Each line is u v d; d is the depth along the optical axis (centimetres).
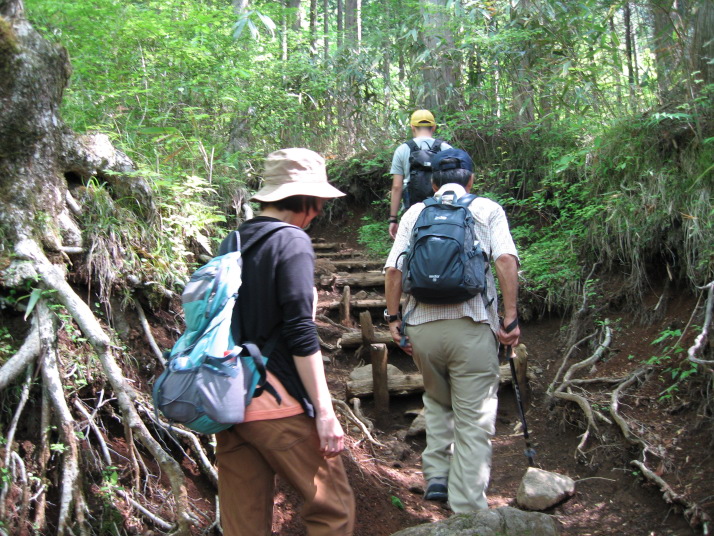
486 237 294
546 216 611
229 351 194
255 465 207
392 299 309
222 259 203
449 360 289
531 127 645
